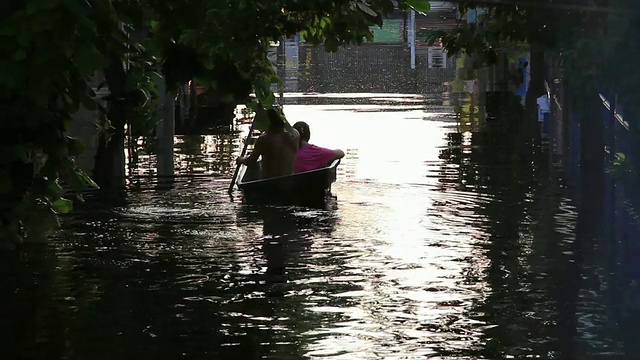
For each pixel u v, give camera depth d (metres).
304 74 125.75
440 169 50.47
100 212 39.41
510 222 38.00
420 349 23.89
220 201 42.06
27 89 26.27
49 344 24.27
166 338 24.66
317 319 26.22
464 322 26.02
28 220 29.97
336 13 30.22
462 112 78.62
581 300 27.89
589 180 46.41
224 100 31.34
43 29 24.14
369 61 150.25
